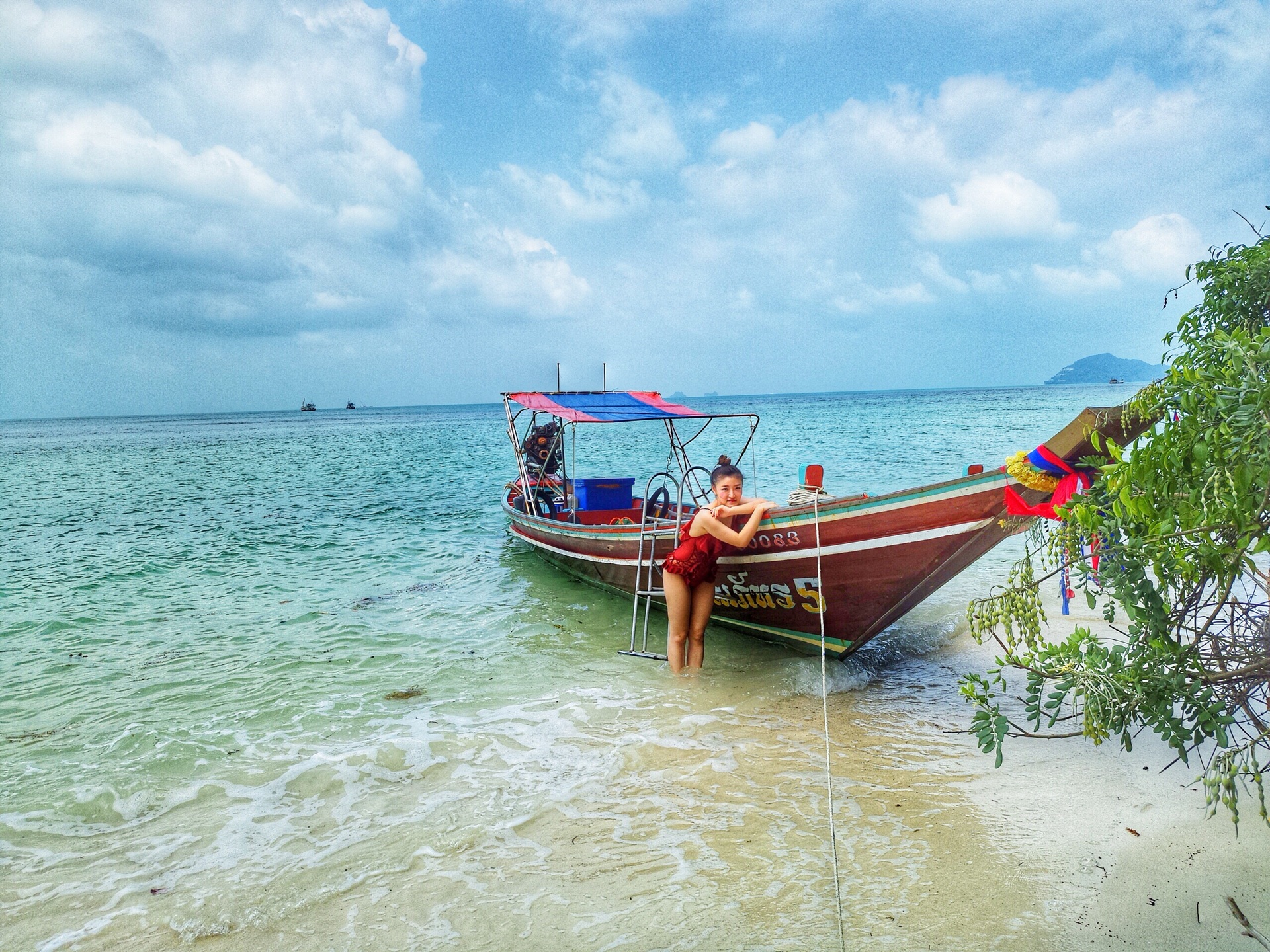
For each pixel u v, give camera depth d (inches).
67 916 124.7
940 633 271.1
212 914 124.3
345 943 116.9
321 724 202.8
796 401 5797.2
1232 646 103.2
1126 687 99.6
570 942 115.4
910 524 195.3
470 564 417.1
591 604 326.6
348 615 314.2
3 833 150.7
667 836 144.6
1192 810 142.6
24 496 798.5
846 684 222.7
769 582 234.5
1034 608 116.4
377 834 148.3
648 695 218.1
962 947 109.7
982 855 133.3
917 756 174.6
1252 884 118.9
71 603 339.6
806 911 120.3
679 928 117.6
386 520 589.3
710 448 1103.6
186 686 233.8
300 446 1765.5
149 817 156.6
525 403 343.6
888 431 1505.9
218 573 402.9
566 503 409.4
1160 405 100.7
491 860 138.6
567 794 161.9
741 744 184.2
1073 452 146.3
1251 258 123.0
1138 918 113.4
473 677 237.1
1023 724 190.1
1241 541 82.5
